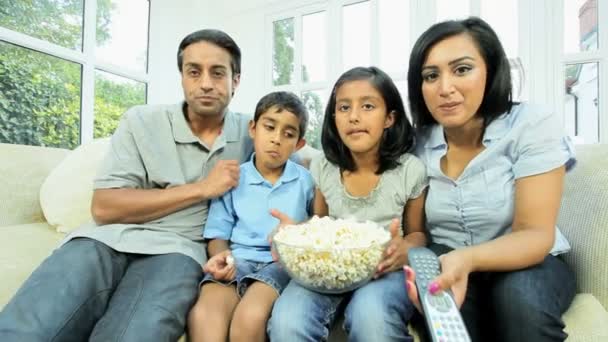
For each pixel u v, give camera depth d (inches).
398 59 65.1
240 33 76.9
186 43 40.1
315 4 70.2
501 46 31.2
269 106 40.4
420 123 36.7
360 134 35.4
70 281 27.4
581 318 26.7
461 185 32.4
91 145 47.6
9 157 45.9
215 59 39.3
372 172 38.0
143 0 74.2
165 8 77.4
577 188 34.8
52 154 50.9
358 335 25.0
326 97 70.4
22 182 46.0
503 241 26.7
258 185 39.9
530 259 26.3
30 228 43.3
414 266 24.8
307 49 72.4
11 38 51.1
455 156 34.5
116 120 70.0
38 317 24.7
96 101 65.9
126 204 35.6
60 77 59.1
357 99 35.3
